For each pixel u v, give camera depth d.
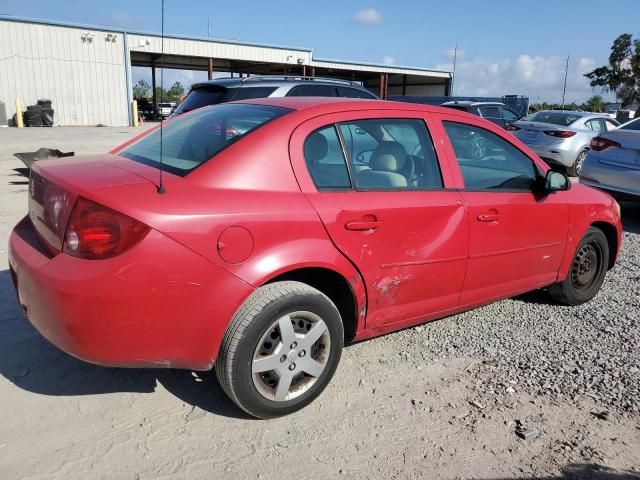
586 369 3.65
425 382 3.43
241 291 2.69
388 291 3.31
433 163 3.61
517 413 3.13
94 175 2.79
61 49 26.86
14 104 26.34
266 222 2.75
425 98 35.62
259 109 3.38
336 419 3.01
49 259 2.63
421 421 3.03
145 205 2.52
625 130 7.81
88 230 2.48
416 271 3.40
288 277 3.00
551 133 12.12
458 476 2.62
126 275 2.45
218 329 2.68
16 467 2.51
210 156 2.90
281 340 2.86
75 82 27.48
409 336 4.08
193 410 3.02
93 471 2.52
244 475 2.55
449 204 3.52
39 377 3.26
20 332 3.77
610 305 4.84
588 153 8.26
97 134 21.52
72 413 2.94
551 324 4.39
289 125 3.05
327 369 3.09
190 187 2.70
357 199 3.13
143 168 2.97
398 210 3.25
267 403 2.88
